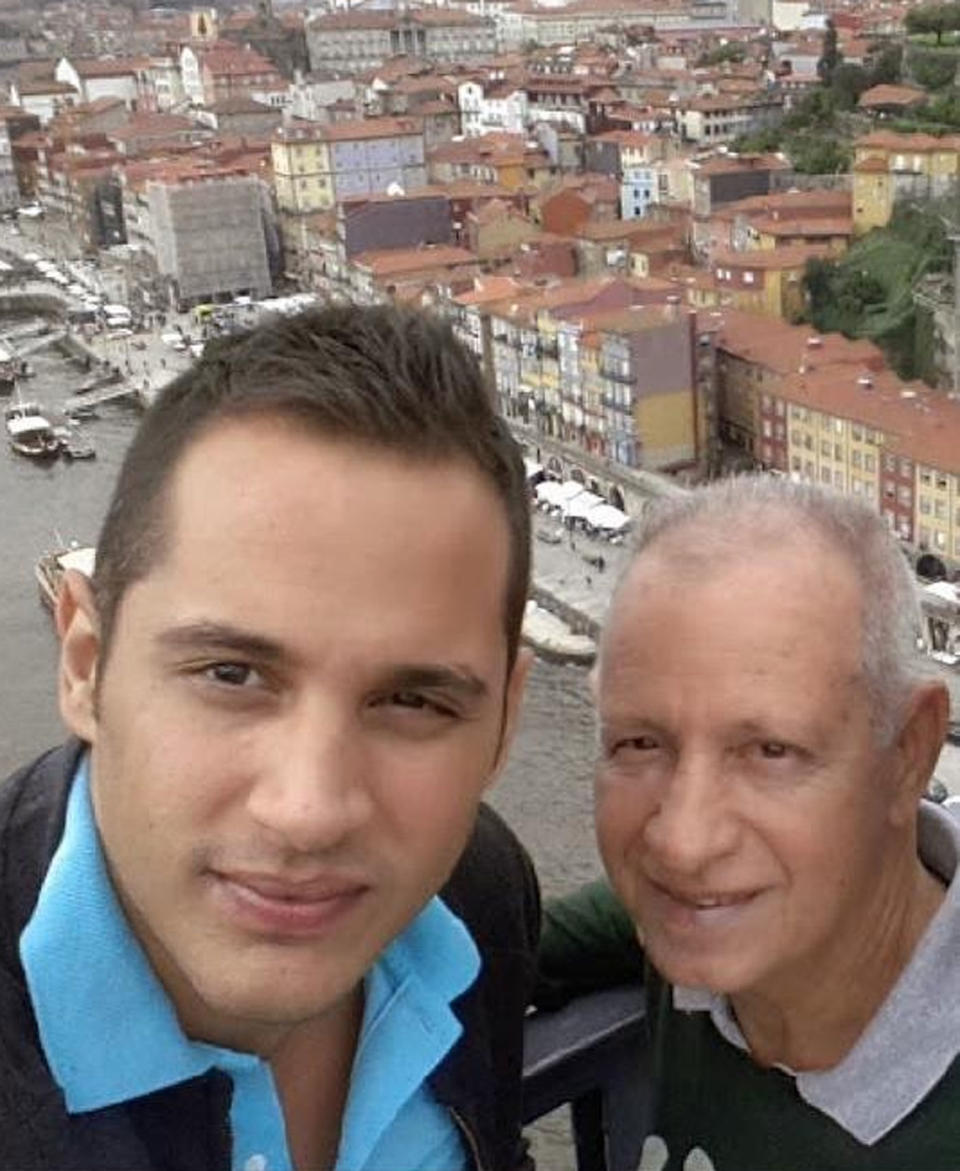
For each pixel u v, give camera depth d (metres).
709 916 0.67
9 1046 0.52
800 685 0.64
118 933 0.53
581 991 0.85
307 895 0.49
